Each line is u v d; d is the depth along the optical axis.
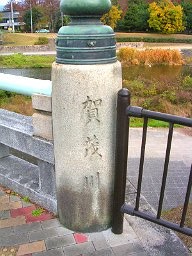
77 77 2.25
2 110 3.62
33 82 2.71
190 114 11.05
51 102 2.53
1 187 3.37
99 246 2.55
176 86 14.38
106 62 2.29
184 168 5.45
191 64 30.66
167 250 2.52
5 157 3.72
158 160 5.80
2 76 2.98
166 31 49.12
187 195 2.23
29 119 3.26
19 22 58.94
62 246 2.56
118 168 2.46
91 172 2.52
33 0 53.81
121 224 2.64
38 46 39.56
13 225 2.80
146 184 4.78
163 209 4.03
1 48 37.75
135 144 6.75
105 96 2.34
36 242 2.60
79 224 2.68
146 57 31.00
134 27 51.62
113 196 2.62
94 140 2.43
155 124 8.38
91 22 2.22
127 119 2.32
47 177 2.91
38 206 3.05
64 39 2.23
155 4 49.12
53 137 2.59
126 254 2.47
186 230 2.30
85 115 2.35
